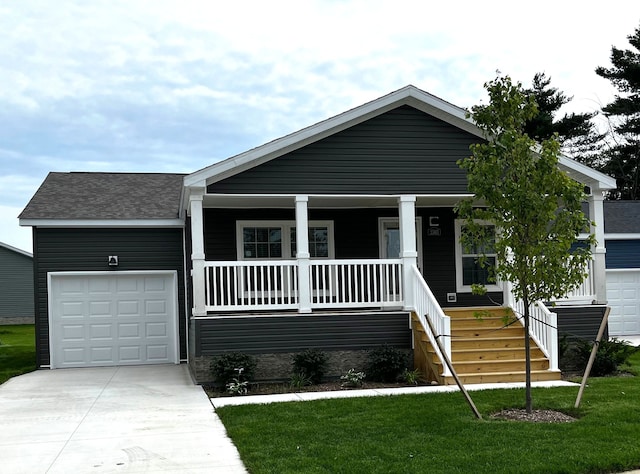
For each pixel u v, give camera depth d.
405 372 12.27
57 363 16.05
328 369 12.85
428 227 16.19
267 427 8.33
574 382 11.55
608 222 22.64
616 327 21.84
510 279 8.65
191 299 15.64
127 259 16.45
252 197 13.28
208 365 12.47
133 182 19.41
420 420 8.44
